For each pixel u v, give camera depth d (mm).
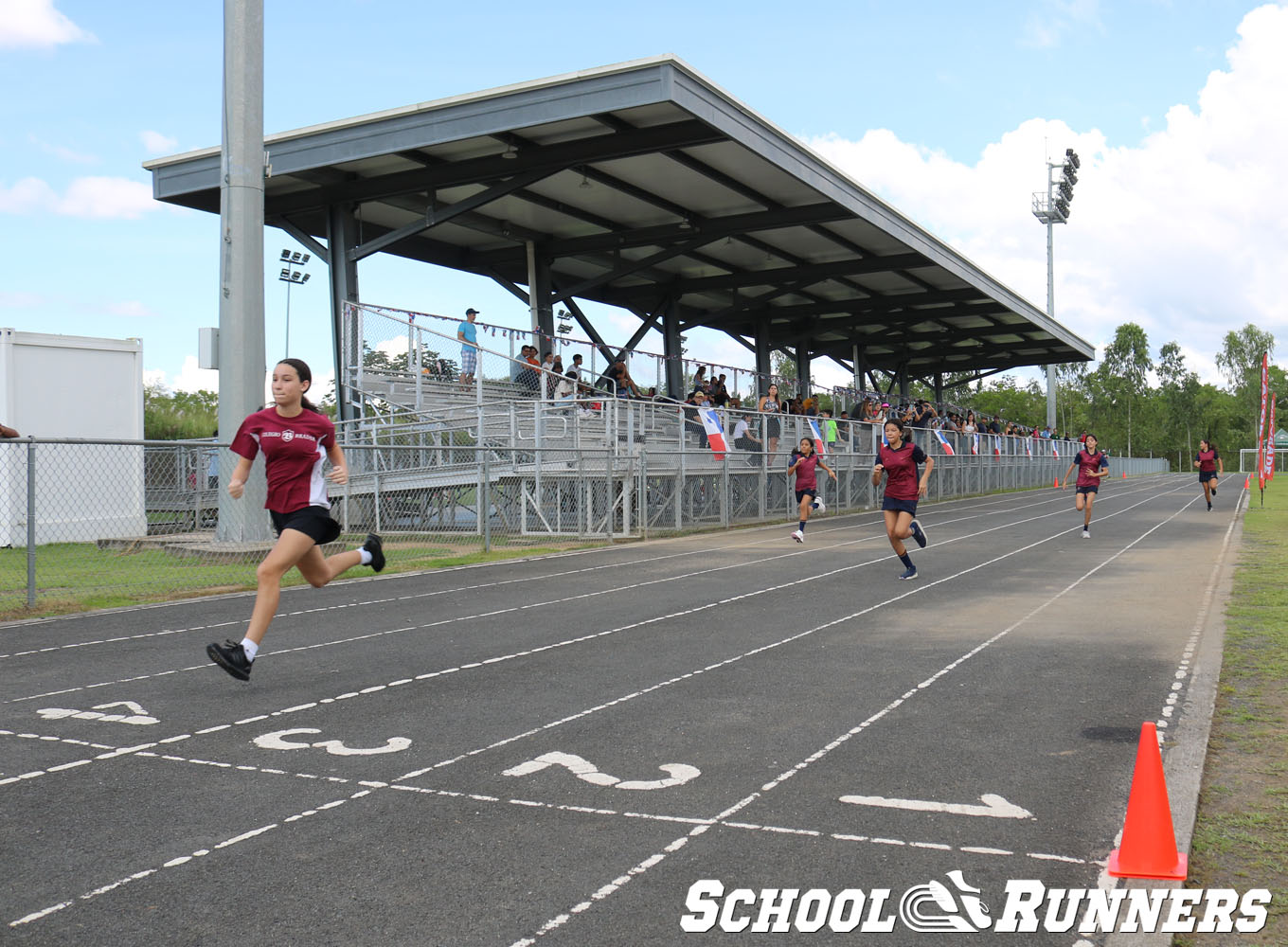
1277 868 4172
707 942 3586
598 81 19641
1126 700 6992
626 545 18797
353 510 18797
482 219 27844
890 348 53688
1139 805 4156
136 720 6578
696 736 6156
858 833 4574
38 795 5133
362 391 23359
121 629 9961
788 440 26719
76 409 18328
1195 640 9164
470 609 11219
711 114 20391
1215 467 30188
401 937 3621
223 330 15625
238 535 15289
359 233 25734
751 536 21062
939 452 37656
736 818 4762
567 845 4453
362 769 5535
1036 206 61844
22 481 16531
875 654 8648
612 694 7234
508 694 7246
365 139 21812
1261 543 18766
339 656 8617
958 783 5254
